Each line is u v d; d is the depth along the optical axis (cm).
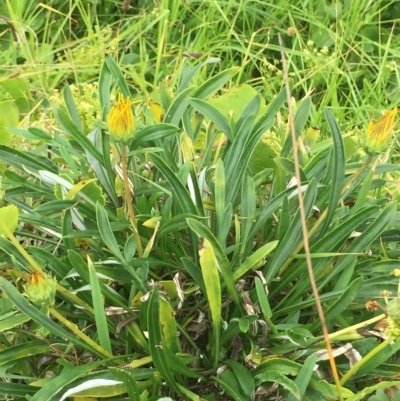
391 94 130
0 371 61
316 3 150
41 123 105
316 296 50
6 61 135
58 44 150
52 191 69
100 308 57
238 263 66
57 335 61
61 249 73
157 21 139
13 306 63
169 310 57
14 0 144
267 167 78
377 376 61
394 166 72
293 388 53
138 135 62
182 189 62
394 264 66
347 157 82
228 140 70
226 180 67
